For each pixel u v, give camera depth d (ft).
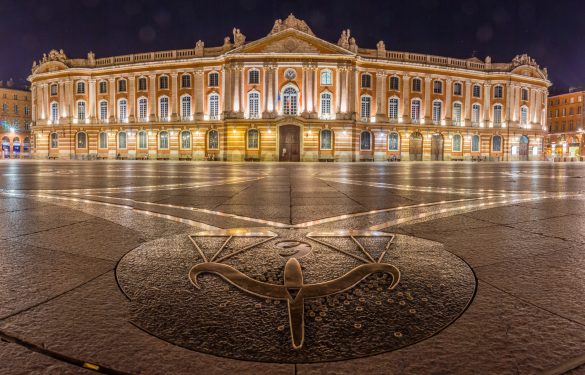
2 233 15.02
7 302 8.33
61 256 11.78
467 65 171.94
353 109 152.15
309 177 52.90
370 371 5.93
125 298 8.55
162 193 30.48
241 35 153.48
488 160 174.70
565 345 6.68
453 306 8.14
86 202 24.57
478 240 13.98
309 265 10.78
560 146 265.13
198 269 10.44
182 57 158.92
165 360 6.20
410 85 163.12
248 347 6.55
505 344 6.70
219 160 155.63
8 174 57.57
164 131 162.91
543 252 12.34
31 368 6.01
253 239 14.01
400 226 16.66
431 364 6.12
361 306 8.09
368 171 73.41
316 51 149.18
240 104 149.79
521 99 177.99
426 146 166.09
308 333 6.98
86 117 172.14
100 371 5.95
